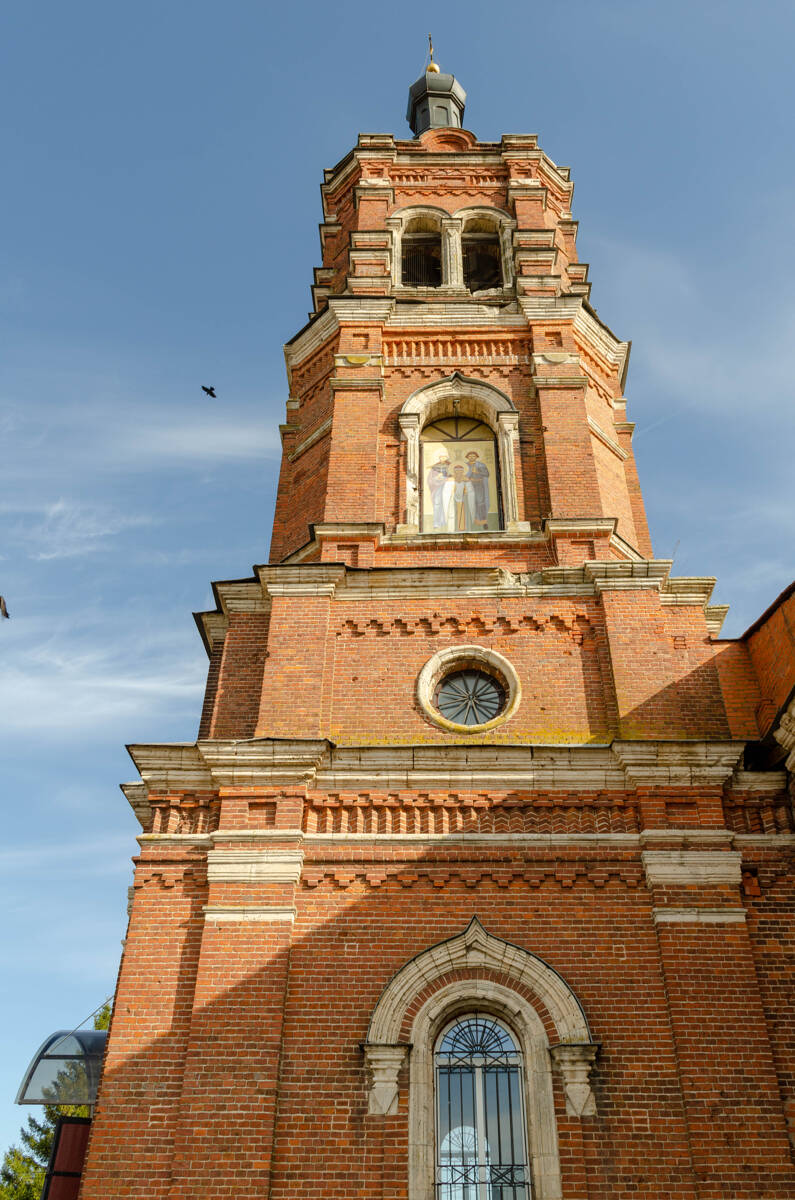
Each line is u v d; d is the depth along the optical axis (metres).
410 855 14.98
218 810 15.59
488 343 22.38
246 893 14.57
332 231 27.70
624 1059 13.35
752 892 14.68
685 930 14.18
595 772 15.55
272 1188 12.55
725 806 15.45
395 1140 12.86
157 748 15.96
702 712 16.59
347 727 16.55
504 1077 13.66
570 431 20.55
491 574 17.98
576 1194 12.44
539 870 14.84
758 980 13.98
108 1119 13.13
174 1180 12.48
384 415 21.30
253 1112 12.92
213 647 19.31
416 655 17.33
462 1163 13.11
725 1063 13.16
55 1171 17.25
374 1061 13.36
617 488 21.66
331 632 17.59
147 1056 13.60
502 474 20.52
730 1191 12.31
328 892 14.73
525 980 14.00
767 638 18.19
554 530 18.83
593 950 14.20
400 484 20.30
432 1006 13.84
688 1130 12.76
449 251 25.00
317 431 21.73
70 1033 19.06
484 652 17.23
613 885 14.71
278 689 16.73
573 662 17.17
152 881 15.00
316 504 20.52
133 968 14.28
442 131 29.62
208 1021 13.56
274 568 18.02
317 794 15.52
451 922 14.48
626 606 17.55
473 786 15.51
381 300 22.69
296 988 13.95
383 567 18.11
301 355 23.91
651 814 15.14
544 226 25.34
